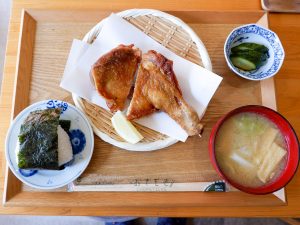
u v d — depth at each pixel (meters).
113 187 0.32
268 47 0.35
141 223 0.51
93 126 0.32
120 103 0.33
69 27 0.36
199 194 0.32
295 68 0.36
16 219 0.51
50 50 0.35
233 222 0.53
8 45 0.35
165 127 0.33
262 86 0.35
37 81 0.34
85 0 0.37
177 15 0.37
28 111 0.32
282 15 0.38
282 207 0.33
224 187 0.32
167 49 0.35
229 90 0.35
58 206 0.31
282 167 0.31
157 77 0.32
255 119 0.32
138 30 0.35
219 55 0.36
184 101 0.32
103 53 0.34
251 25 0.34
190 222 0.52
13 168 0.30
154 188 0.32
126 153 0.33
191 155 0.33
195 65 0.34
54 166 0.29
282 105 0.35
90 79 0.33
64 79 0.32
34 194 0.31
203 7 0.37
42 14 0.35
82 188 0.31
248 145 0.32
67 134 0.31
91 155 0.31
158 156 0.33
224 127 0.32
